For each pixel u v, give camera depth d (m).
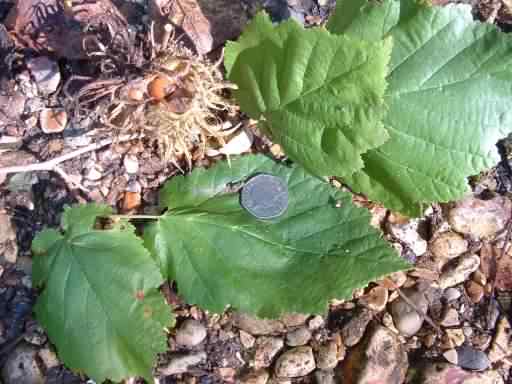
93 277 0.25
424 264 0.29
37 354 0.26
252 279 0.26
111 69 0.25
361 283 0.25
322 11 0.31
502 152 0.30
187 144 0.27
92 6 0.27
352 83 0.22
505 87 0.24
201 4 0.29
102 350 0.24
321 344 0.27
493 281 0.29
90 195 0.28
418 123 0.25
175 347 0.27
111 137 0.27
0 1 0.28
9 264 0.27
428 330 0.28
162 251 0.26
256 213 0.27
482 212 0.29
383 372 0.27
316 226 0.27
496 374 0.28
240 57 0.26
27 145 0.28
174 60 0.25
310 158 0.25
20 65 0.28
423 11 0.24
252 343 0.27
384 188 0.26
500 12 0.32
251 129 0.29
